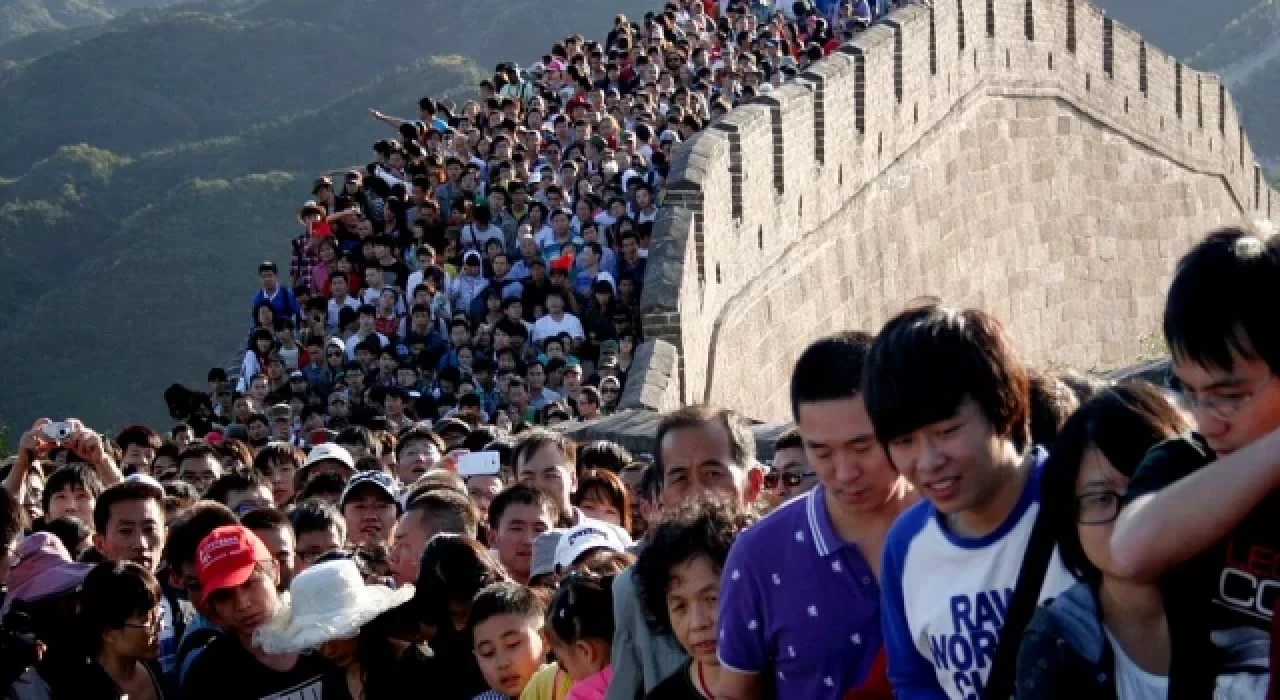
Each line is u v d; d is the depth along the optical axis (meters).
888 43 32.62
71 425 11.19
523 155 26.42
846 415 5.68
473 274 22.33
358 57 108.19
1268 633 4.47
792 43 33.50
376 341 21.64
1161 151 43.56
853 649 5.82
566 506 9.98
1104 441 4.73
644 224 23.12
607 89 30.17
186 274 76.25
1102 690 4.73
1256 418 4.45
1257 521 4.45
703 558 6.27
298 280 24.09
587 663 7.14
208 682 8.22
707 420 7.55
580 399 18.98
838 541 5.84
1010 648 4.92
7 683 7.98
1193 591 4.57
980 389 4.91
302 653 8.25
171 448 15.43
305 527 9.80
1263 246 4.46
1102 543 4.69
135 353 72.88
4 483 11.20
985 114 37.16
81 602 8.39
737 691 6.04
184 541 9.02
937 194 35.00
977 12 36.81
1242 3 112.88
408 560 9.16
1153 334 43.16
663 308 21.12
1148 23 114.56
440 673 8.05
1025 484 5.03
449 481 10.38
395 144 26.61
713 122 25.97
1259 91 104.62
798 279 28.38
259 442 20.05
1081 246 40.59
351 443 14.26
